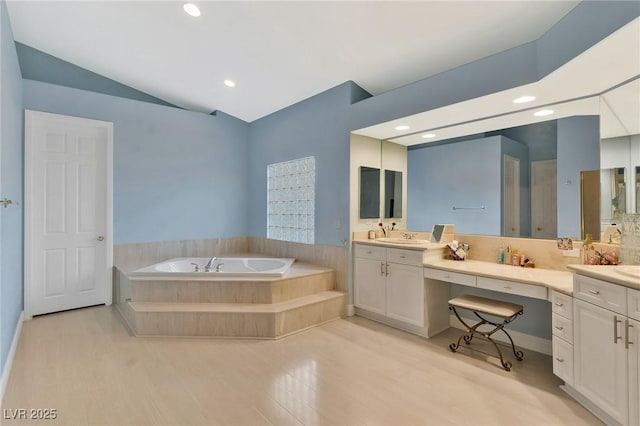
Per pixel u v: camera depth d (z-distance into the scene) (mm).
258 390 2172
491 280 2592
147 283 3332
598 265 2174
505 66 2457
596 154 2479
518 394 2143
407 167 3818
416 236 3738
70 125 3742
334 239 3898
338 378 2334
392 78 3510
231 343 2932
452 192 3434
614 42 1797
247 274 3389
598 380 1844
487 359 2646
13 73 2846
